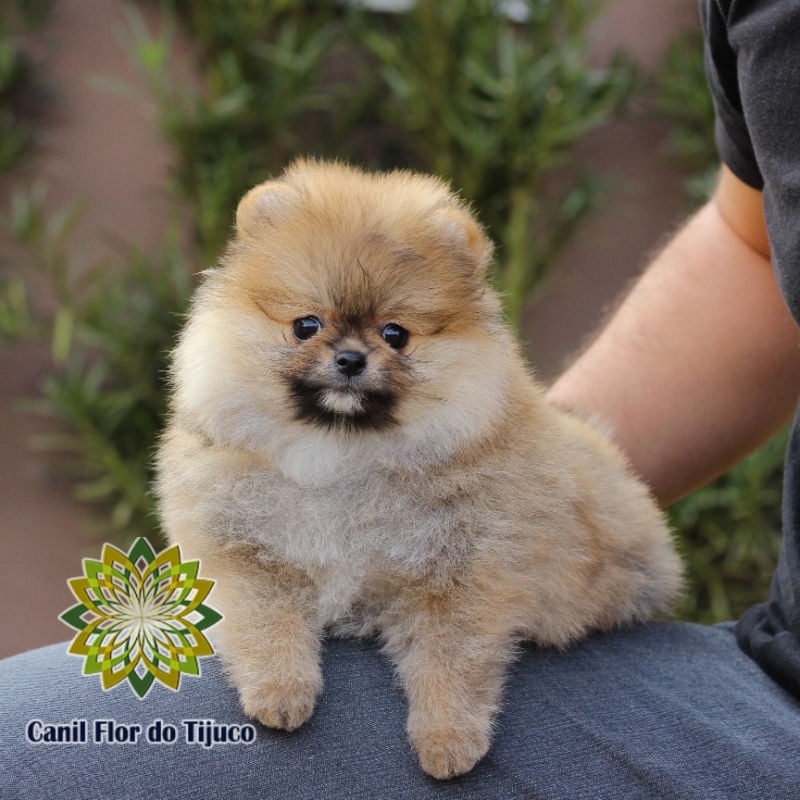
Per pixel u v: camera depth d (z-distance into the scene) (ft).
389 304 2.28
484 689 2.22
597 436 2.56
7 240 4.41
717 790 2.14
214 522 2.29
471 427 2.30
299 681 2.19
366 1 4.46
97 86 4.39
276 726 2.17
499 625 2.26
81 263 4.36
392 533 2.28
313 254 2.28
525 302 4.48
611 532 2.44
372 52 4.45
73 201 4.44
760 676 2.33
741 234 2.60
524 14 4.47
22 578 4.53
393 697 2.22
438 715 2.18
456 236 2.35
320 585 2.30
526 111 4.17
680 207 4.73
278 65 4.20
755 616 2.41
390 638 2.28
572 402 2.67
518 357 2.44
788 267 2.19
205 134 4.19
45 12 4.28
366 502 2.29
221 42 4.28
